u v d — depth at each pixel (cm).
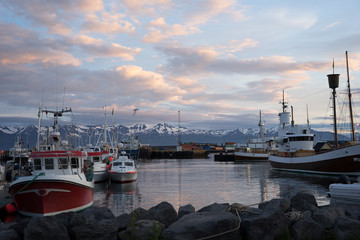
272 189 3525
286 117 8462
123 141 16025
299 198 1572
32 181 1934
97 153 4716
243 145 14212
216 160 13200
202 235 1096
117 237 1181
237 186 3844
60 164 2231
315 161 5119
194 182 4366
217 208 1459
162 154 17300
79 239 1172
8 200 2286
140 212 1426
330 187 1842
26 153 3650
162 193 3278
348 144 4947
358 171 4453
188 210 1455
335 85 5409
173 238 1085
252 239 1145
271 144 11600
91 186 2333
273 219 1178
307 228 1191
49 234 1162
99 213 1488
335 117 5409
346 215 1395
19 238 1193
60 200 2019
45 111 2908
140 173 6128
